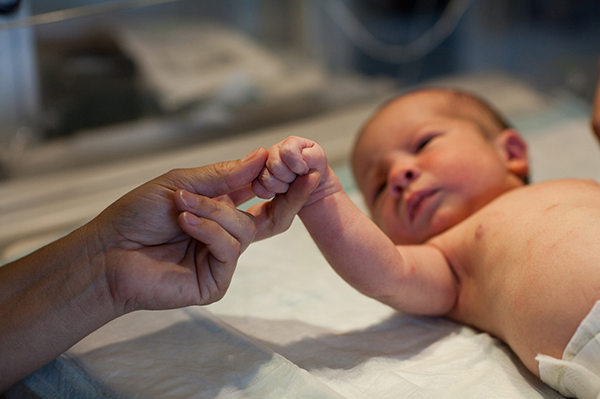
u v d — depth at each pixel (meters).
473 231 0.92
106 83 1.60
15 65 1.41
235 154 1.66
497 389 0.69
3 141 1.46
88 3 1.44
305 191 0.69
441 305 0.91
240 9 1.87
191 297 0.67
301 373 0.68
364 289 0.82
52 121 1.54
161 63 1.73
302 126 1.91
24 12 1.33
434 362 0.77
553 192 0.91
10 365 0.66
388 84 2.21
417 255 0.90
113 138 1.65
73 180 1.53
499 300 0.80
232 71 1.89
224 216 0.64
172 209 0.65
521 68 2.33
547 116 1.89
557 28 2.21
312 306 0.93
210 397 0.66
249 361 0.72
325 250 0.79
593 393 0.66
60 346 0.67
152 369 0.73
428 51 2.25
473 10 2.25
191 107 1.81
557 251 0.74
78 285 0.66
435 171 1.04
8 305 0.67
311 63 2.08
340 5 2.05
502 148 1.17
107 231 0.66
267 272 1.05
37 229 1.30
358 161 1.21
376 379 0.70
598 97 1.21
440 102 1.20
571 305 0.69
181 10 1.72
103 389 0.70
